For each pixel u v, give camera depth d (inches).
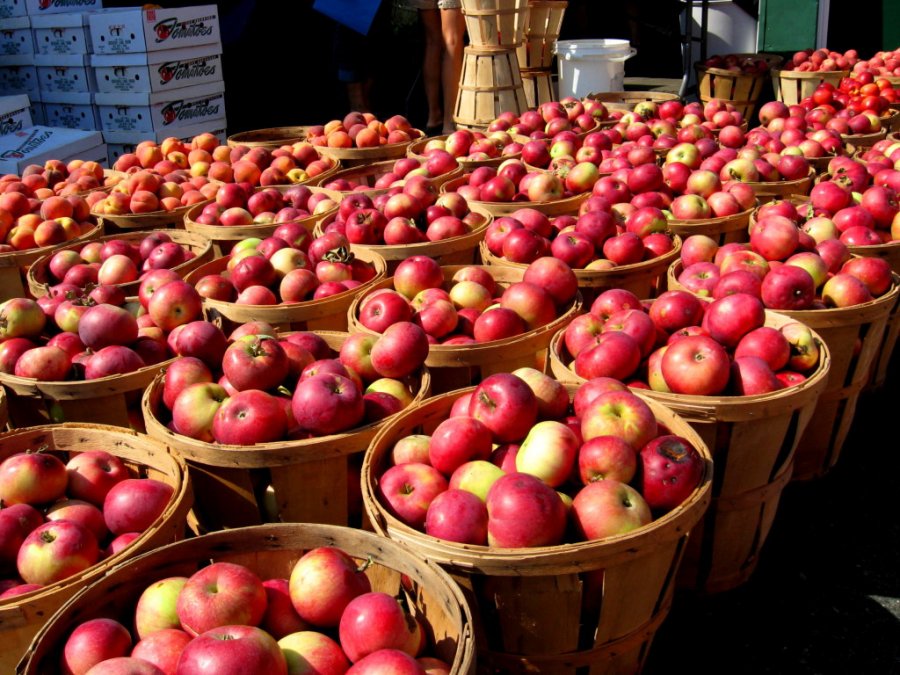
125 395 48.7
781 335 46.0
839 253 58.7
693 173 76.2
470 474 37.1
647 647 38.2
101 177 95.3
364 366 47.7
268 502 41.4
